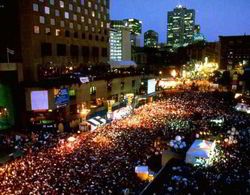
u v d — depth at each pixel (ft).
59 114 172.96
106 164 99.14
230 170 85.71
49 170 94.63
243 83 294.87
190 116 174.91
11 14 174.60
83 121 166.71
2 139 135.03
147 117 176.86
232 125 149.18
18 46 175.01
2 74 169.89
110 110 192.03
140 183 84.17
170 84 324.60
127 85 251.39
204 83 373.81
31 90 162.61
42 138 137.18
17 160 106.52
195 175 81.97
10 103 168.76
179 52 599.98
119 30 431.43
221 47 399.03
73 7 217.15
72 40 217.56
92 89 201.77
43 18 186.39
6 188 81.61
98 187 80.48
